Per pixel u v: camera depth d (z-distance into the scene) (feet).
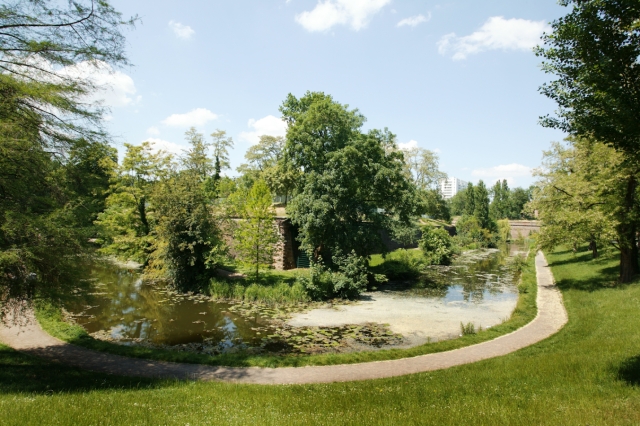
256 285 68.74
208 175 159.74
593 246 97.14
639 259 76.13
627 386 22.66
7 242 28.94
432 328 50.93
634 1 19.45
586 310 51.34
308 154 82.48
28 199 30.76
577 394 21.84
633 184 58.90
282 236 91.91
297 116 88.89
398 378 30.58
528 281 78.95
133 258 96.32
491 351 38.78
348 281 68.74
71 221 32.78
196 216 71.87
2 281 29.27
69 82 30.78
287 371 34.35
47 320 47.19
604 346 33.63
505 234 219.20
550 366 28.78
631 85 21.56
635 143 22.71
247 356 37.96
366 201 87.04
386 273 89.86
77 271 33.19
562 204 69.82
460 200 315.37
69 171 32.96
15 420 16.71
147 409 20.25
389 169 82.38
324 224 78.74
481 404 20.61
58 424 16.56
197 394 25.86
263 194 75.31
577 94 23.80
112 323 53.36
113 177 96.32
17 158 28.60
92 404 20.65
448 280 90.99
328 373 33.68
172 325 52.47
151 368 34.73
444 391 24.67
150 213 98.48
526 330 45.88
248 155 184.75
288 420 18.66
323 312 59.31
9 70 28.58
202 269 74.84
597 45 21.70
